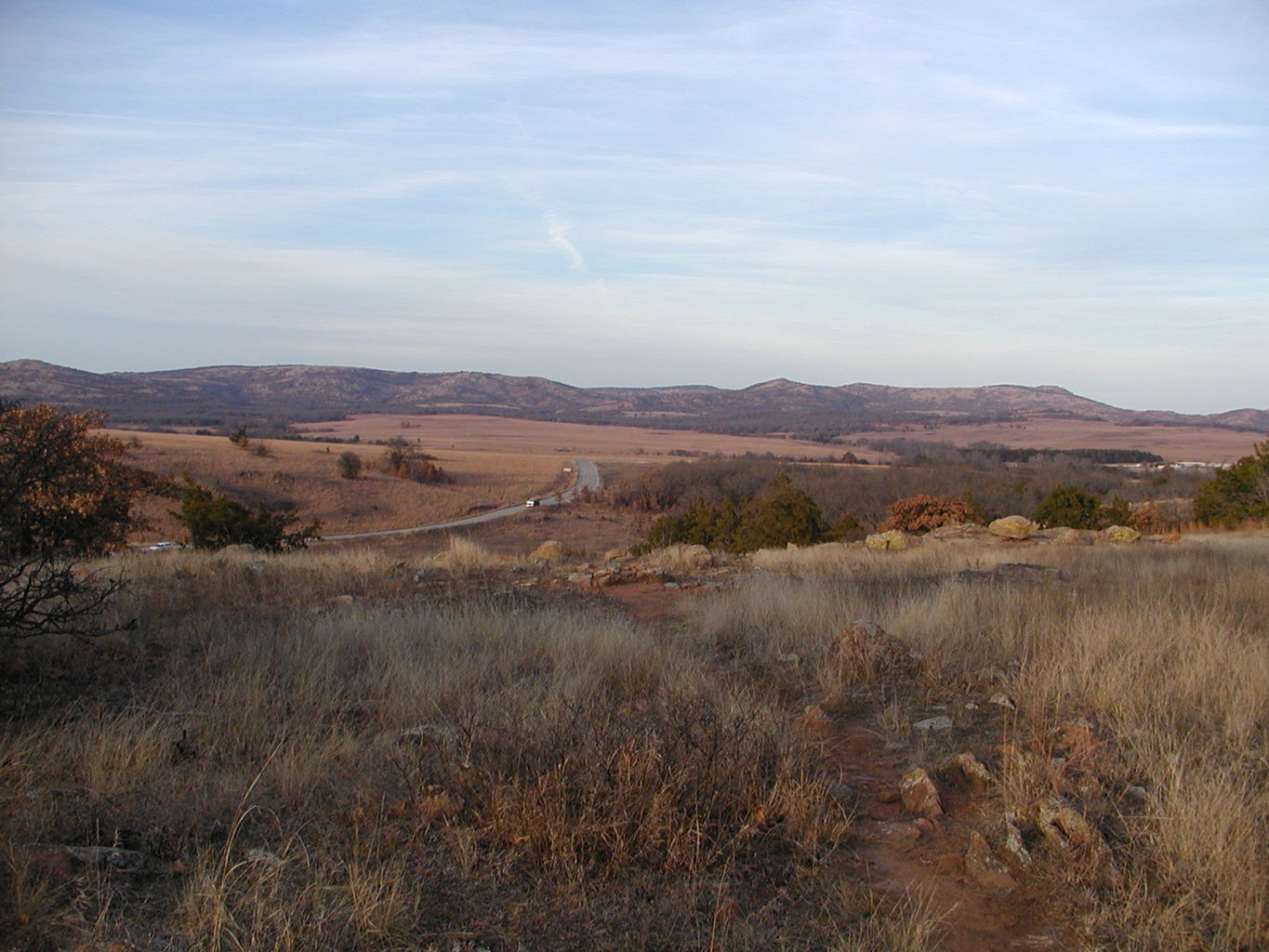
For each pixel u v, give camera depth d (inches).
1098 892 132.2
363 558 531.5
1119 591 375.9
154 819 150.2
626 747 164.7
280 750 180.4
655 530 1343.5
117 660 255.1
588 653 273.0
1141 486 2758.4
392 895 121.7
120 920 118.0
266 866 131.6
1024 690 233.0
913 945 116.4
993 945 121.0
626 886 134.3
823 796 163.8
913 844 152.3
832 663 269.4
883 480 2748.5
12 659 237.3
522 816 149.0
